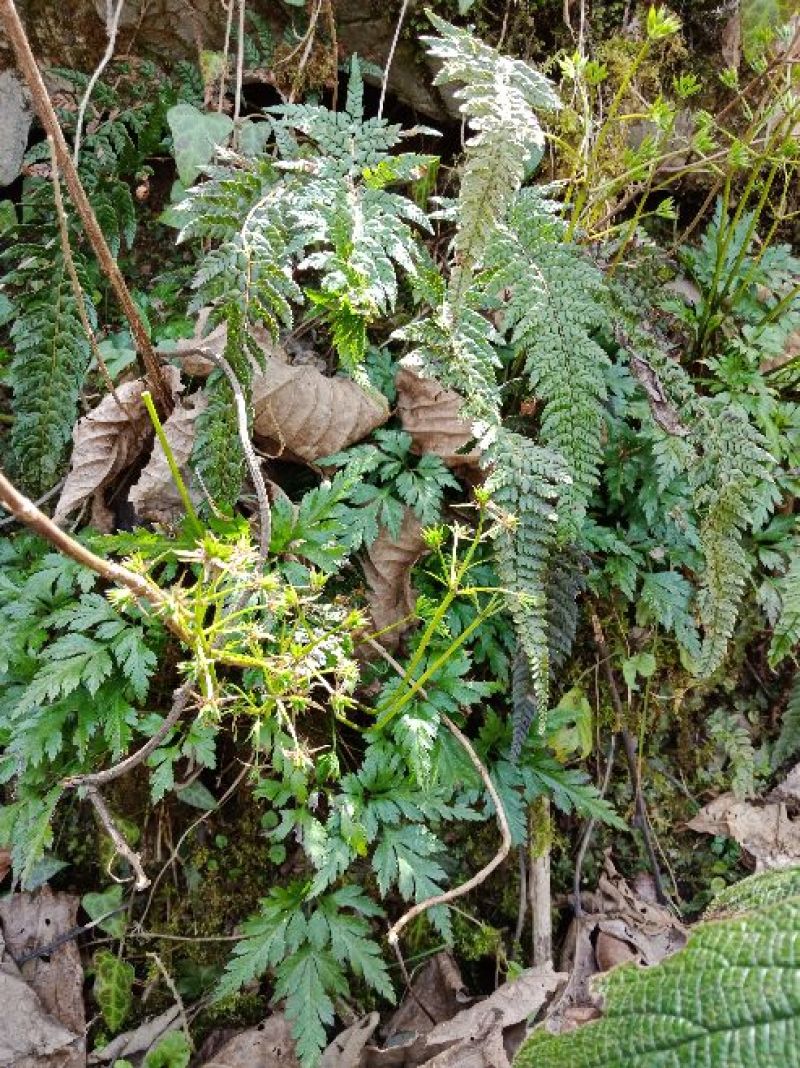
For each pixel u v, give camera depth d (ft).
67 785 5.54
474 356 5.97
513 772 6.50
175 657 6.46
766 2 7.09
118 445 6.55
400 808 6.13
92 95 7.27
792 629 7.11
